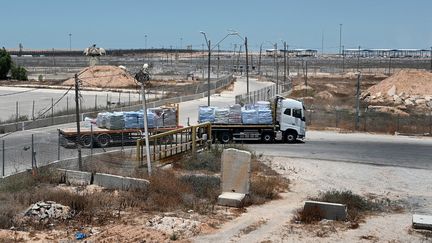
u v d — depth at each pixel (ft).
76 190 76.33
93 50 395.34
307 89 283.18
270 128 135.74
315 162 113.60
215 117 133.08
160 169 91.81
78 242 53.36
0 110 184.65
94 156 98.78
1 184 77.41
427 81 270.87
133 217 63.72
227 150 76.18
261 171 101.40
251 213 69.00
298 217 66.39
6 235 54.49
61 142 115.34
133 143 123.34
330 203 67.36
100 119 123.65
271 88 278.87
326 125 169.99
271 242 55.72
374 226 63.62
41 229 57.88
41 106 196.65
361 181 97.19
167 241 54.60
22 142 120.47
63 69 460.55
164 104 205.16
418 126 169.17
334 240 56.95
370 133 159.74
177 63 599.16
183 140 113.50
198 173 95.40
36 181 81.92
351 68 521.65
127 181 79.61
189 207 70.18
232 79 350.02
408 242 56.90
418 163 114.73
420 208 76.38
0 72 338.54
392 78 279.08
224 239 56.44
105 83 303.48
